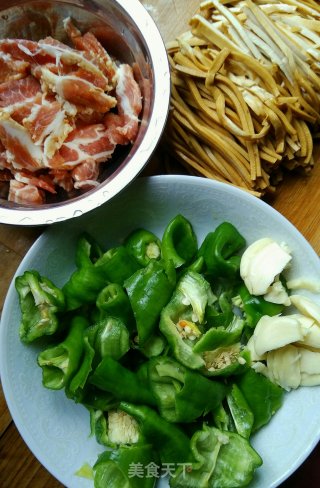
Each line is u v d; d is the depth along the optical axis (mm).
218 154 390
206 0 390
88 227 380
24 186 369
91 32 388
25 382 363
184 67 373
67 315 369
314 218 397
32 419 360
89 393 354
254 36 370
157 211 385
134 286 349
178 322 350
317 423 348
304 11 380
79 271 363
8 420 400
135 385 339
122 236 396
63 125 371
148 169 417
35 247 362
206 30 371
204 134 378
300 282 364
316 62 368
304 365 351
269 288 353
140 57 365
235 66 372
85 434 371
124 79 373
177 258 358
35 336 353
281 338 337
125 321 350
